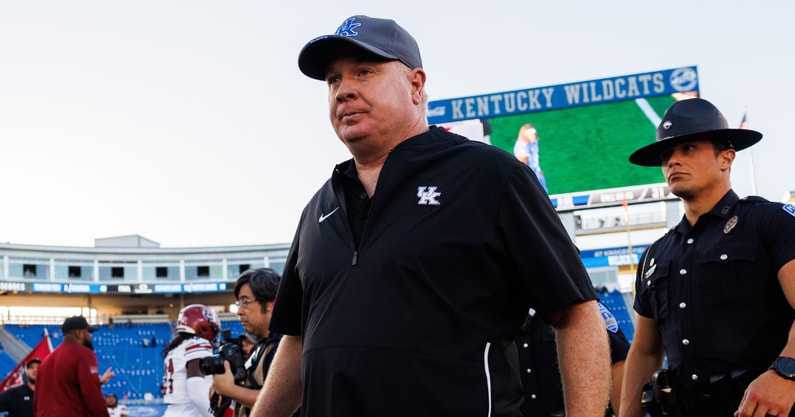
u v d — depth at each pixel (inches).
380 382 84.4
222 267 2032.5
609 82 749.9
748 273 145.6
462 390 84.2
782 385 125.7
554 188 745.6
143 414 1398.9
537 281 88.8
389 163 93.0
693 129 153.2
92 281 1969.7
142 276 2010.3
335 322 88.7
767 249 145.2
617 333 194.1
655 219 1299.2
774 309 144.5
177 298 2064.5
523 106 751.7
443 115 754.8
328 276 92.3
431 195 89.9
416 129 99.4
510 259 89.7
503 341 90.1
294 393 111.2
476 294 87.7
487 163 91.0
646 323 166.2
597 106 749.3
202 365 194.7
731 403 144.8
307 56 99.4
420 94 101.7
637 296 169.9
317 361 89.4
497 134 752.3
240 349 201.8
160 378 1635.1
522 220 89.1
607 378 89.9
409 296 86.3
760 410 126.1
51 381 305.6
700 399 148.1
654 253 165.0
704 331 148.8
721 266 148.5
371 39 96.4
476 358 86.0
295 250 108.4
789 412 130.3
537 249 88.7
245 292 208.4
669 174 156.8
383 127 95.6
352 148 97.3
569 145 747.4
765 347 143.6
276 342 201.6
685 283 153.3
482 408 84.1
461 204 88.8
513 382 90.1
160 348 1748.3
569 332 90.6
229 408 230.4
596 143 745.0
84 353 307.3
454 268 87.4
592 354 89.1
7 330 1793.8
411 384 84.0
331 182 100.8
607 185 738.2
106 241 2214.6
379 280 87.4
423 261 86.8
